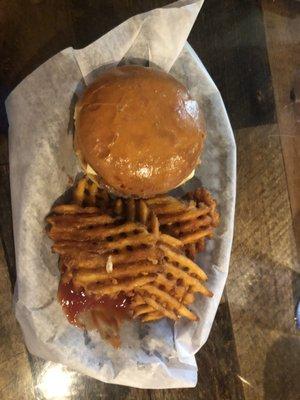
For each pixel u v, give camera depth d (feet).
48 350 0.99
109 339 1.05
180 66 1.06
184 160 0.96
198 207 1.03
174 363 1.07
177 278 1.01
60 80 0.98
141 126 0.92
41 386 1.07
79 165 1.02
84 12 1.09
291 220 1.24
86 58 0.98
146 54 1.04
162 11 1.00
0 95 1.03
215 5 1.19
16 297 0.99
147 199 1.02
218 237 1.08
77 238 0.96
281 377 1.23
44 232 0.99
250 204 1.21
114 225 0.97
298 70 1.25
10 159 0.98
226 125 1.08
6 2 1.04
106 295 1.00
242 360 1.20
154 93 0.94
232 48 1.21
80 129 0.94
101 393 1.11
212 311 1.07
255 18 1.23
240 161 1.21
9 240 1.03
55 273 1.01
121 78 0.94
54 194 0.99
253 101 1.22
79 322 1.02
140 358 1.05
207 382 1.18
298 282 1.25
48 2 1.06
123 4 1.12
